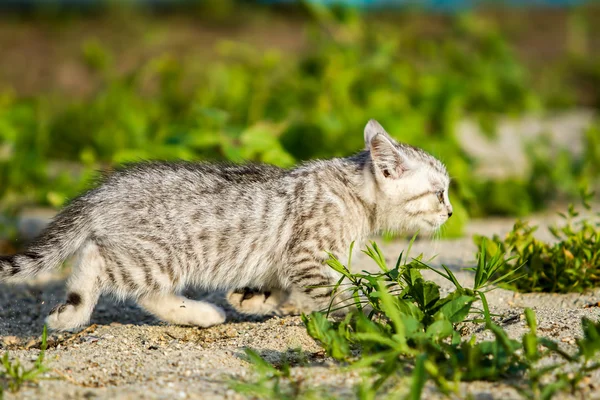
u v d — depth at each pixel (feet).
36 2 75.72
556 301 22.61
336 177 23.00
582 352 16.06
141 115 43.83
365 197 23.09
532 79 64.18
